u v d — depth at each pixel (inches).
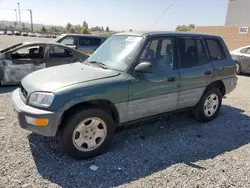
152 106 144.5
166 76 145.9
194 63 163.9
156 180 108.0
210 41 178.5
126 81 129.0
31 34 1748.3
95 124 124.6
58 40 440.1
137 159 125.6
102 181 106.2
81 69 139.2
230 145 145.9
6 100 219.0
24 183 102.2
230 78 190.5
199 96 171.2
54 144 137.6
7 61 259.9
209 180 109.3
